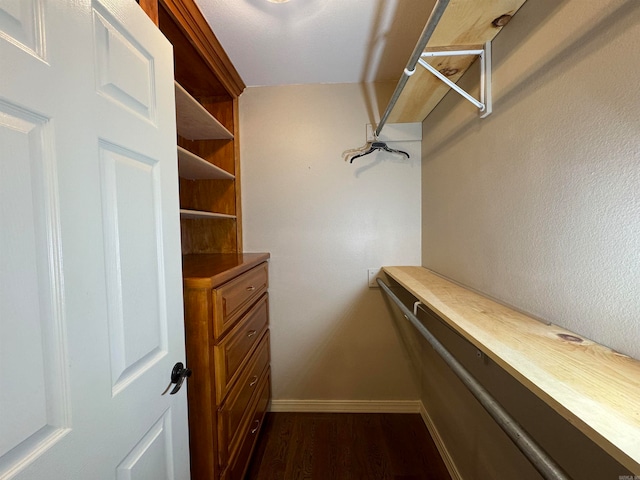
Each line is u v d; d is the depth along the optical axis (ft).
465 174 3.94
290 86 5.94
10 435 1.29
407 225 5.99
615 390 1.46
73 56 1.65
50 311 1.49
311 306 6.16
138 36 2.26
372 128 5.87
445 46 3.25
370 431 5.65
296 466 4.81
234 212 5.91
